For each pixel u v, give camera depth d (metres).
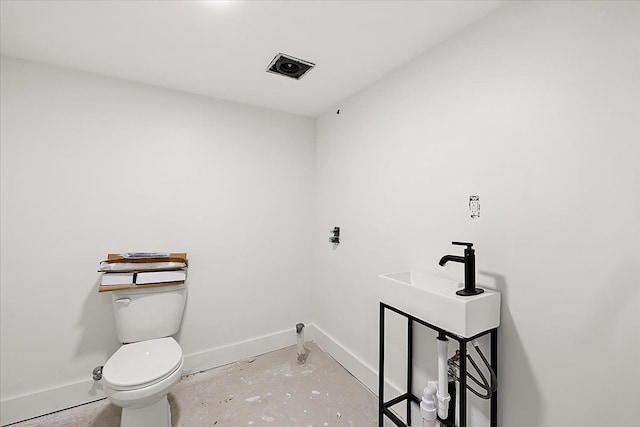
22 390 1.68
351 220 2.21
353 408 1.78
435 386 1.35
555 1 1.07
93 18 1.35
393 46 1.56
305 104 2.39
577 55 1.01
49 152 1.75
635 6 0.89
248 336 2.42
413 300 1.31
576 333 1.01
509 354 1.20
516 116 1.18
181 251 2.13
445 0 1.21
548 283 1.08
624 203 0.91
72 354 1.80
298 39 1.51
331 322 2.45
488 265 1.28
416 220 1.65
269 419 1.68
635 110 0.89
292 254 2.62
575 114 1.02
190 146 2.17
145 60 1.72
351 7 1.27
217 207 2.27
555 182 1.07
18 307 1.67
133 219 1.97
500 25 1.25
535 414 1.12
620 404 0.92
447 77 1.48
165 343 1.70
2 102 1.64
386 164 1.87
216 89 2.12
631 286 0.90
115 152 1.92
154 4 1.25
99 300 1.86
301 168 2.66
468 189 1.37
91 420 1.68
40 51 1.62
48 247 1.74
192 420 1.67
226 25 1.40
